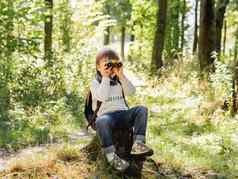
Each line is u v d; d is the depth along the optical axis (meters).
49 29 18.17
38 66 13.88
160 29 21.16
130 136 6.14
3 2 14.09
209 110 10.67
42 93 12.45
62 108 10.88
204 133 8.95
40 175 5.96
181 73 17.03
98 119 5.82
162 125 9.67
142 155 5.68
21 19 14.55
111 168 6.08
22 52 14.21
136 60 34.12
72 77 13.80
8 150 7.62
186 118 10.30
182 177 6.30
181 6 35.28
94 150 6.71
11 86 12.43
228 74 12.01
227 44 46.75
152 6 32.09
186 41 38.91
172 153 7.31
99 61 6.06
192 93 13.59
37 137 8.38
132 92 6.23
